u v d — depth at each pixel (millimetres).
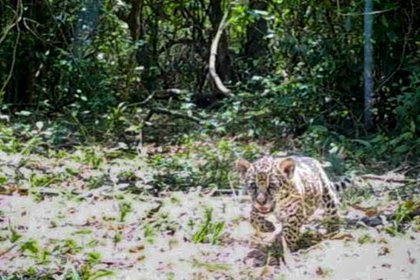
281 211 5430
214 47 15531
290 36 12445
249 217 6293
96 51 14641
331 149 9781
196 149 10805
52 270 5148
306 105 11883
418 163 9289
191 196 7672
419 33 11352
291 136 11625
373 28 11203
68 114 12922
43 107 13945
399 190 7777
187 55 20234
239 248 5699
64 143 11438
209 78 18578
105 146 11336
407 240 5836
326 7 11953
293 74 12625
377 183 8266
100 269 5207
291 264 5266
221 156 9812
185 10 19984
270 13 13641
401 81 11297
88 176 8734
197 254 5555
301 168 5727
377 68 11484
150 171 8961
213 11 18797
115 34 14883
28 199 7480
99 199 7547
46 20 14570
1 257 5449
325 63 11789
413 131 9805
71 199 7477
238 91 14586
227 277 5039
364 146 10234
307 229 6008
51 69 14734
